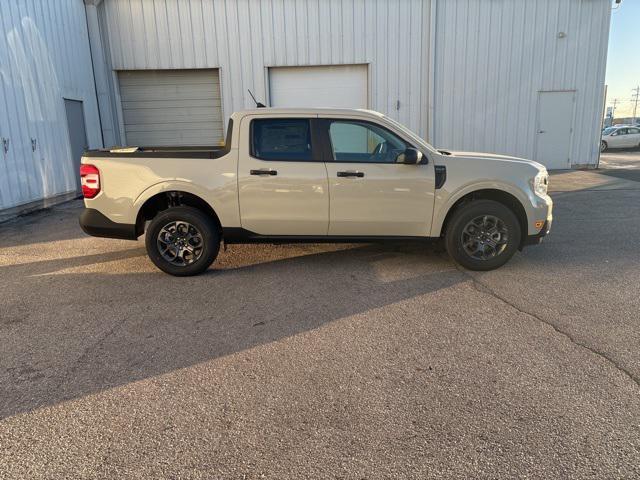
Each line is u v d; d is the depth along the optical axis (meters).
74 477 2.34
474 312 4.31
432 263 5.84
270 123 5.33
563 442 2.55
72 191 11.60
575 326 3.98
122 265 5.98
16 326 4.16
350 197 5.29
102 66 13.44
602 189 11.21
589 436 2.60
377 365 3.40
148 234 5.35
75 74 12.02
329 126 5.35
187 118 14.25
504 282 5.11
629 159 20.53
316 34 13.69
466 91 14.17
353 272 5.53
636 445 2.52
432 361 3.44
